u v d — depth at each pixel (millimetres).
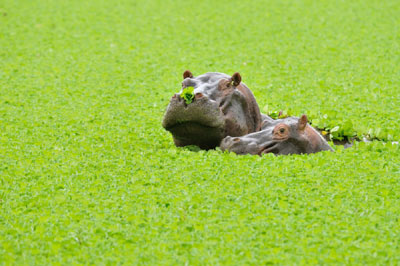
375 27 105125
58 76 74375
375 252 28312
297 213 32562
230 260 27922
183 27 108000
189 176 37906
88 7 127812
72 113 57219
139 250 29078
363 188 35656
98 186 36719
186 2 132750
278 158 40062
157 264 27844
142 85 70062
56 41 96750
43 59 84250
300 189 35500
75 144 46469
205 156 40938
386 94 64438
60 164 41281
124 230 31047
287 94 64625
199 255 28531
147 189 36219
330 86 68875
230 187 35969
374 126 52250
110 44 94562
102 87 69062
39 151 44406
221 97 42688
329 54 86812
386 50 88375
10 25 108688
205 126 41188
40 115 56219
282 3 129625
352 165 39281
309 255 28281
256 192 35062
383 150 43125
